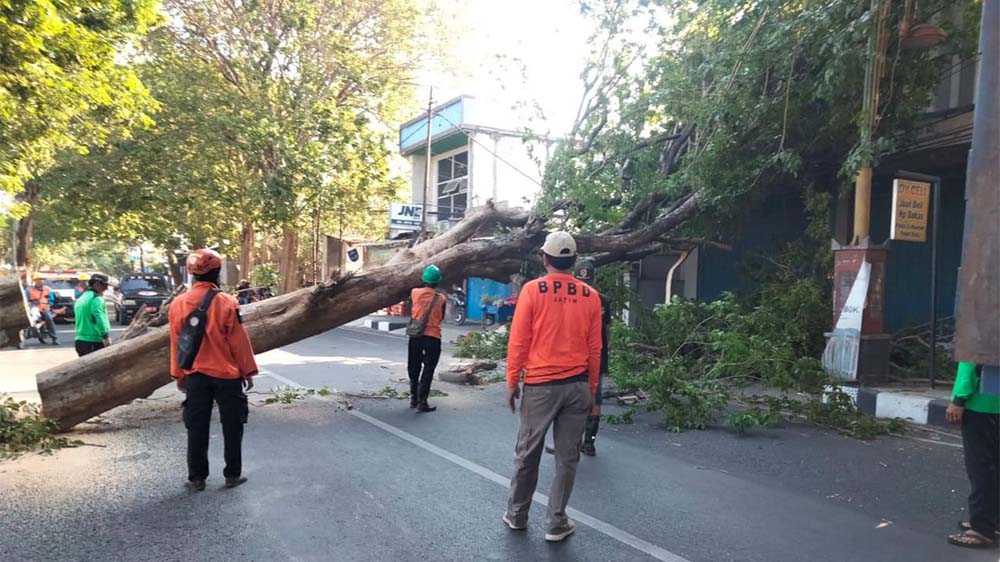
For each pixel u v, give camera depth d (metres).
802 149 9.53
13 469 5.53
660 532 4.28
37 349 15.92
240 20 21.06
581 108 10.22
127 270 76.88
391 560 3.82
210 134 20.17
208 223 26.80
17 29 9.38
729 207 9.61
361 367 11.93
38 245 46.25
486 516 4.53
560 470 4.10
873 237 11.62
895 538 4.21
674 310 9.13
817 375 7.55
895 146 8.98
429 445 6.40
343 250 29.92
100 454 6.00
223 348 4.99
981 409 4.01
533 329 4.11
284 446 6.32
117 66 14.11
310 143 20.92
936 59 8.75
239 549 3.96
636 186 10.58
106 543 4.04
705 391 7.58
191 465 5.00
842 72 7.93
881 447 6.46
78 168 20.28
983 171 2.38
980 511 4.05
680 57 9.73
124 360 6.91
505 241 9.98
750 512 4.66
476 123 23.70
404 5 23.03
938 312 10.58
